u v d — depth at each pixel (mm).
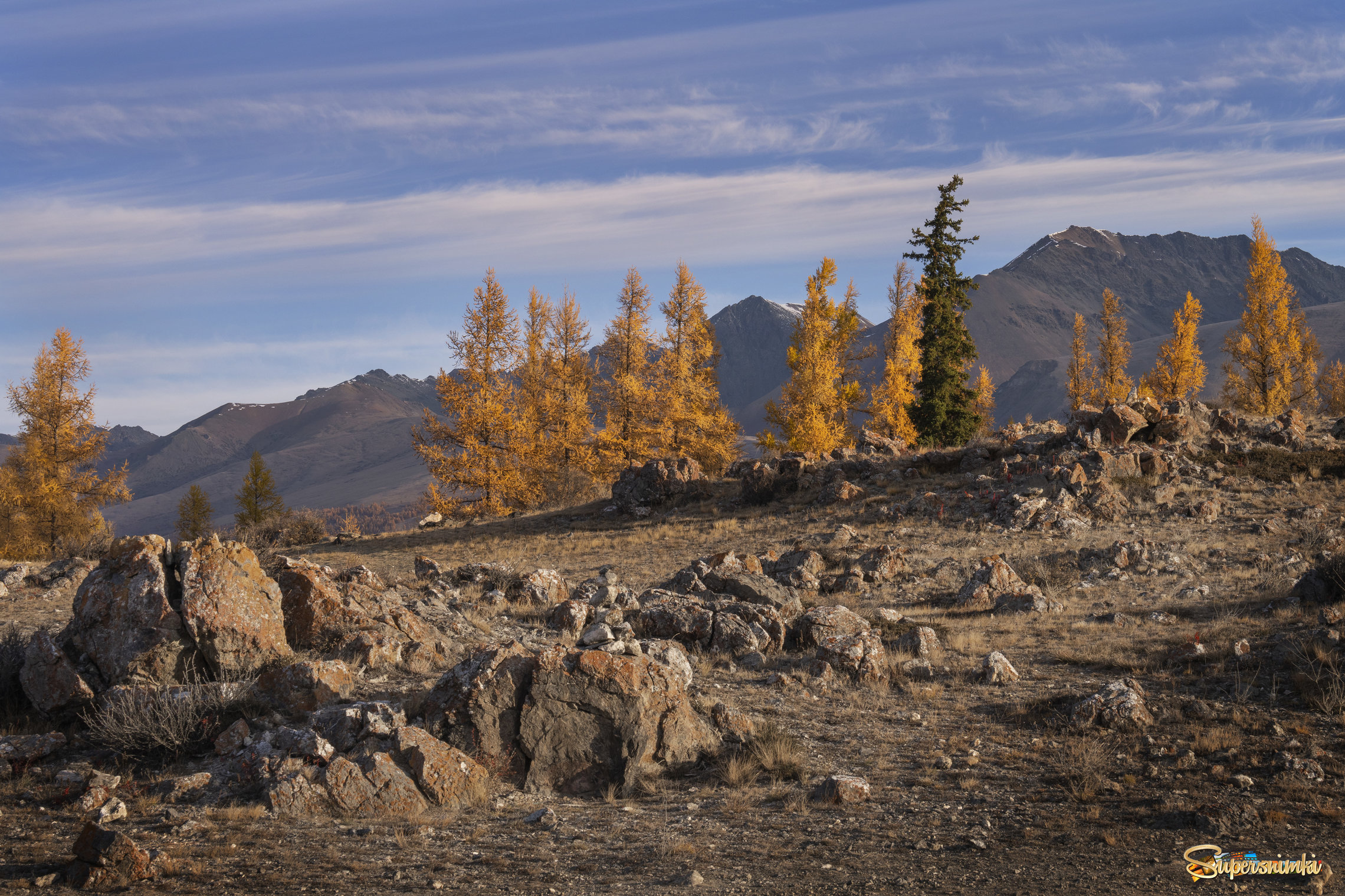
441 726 10602
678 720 10961
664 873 7617
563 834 8734
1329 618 14648
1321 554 21047
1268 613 17219
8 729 11742
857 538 29578
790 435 52844
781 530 32812
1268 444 34562
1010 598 20312
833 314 54438
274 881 7445
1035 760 10703
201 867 7715
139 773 10625
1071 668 15055
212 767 10555
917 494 34625
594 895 7121
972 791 9758
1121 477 31500
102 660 12484
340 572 16688
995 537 27953
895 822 8930
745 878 7508
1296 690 12297
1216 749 10430
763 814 9289
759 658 15938
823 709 13398
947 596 22047
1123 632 17219
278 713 11828
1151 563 23297
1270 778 9500
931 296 50812
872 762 11031
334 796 9352
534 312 61625
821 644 15773
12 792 10008
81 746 11305
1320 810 8578
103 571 13156
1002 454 38031
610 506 43938
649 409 53062
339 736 10492
